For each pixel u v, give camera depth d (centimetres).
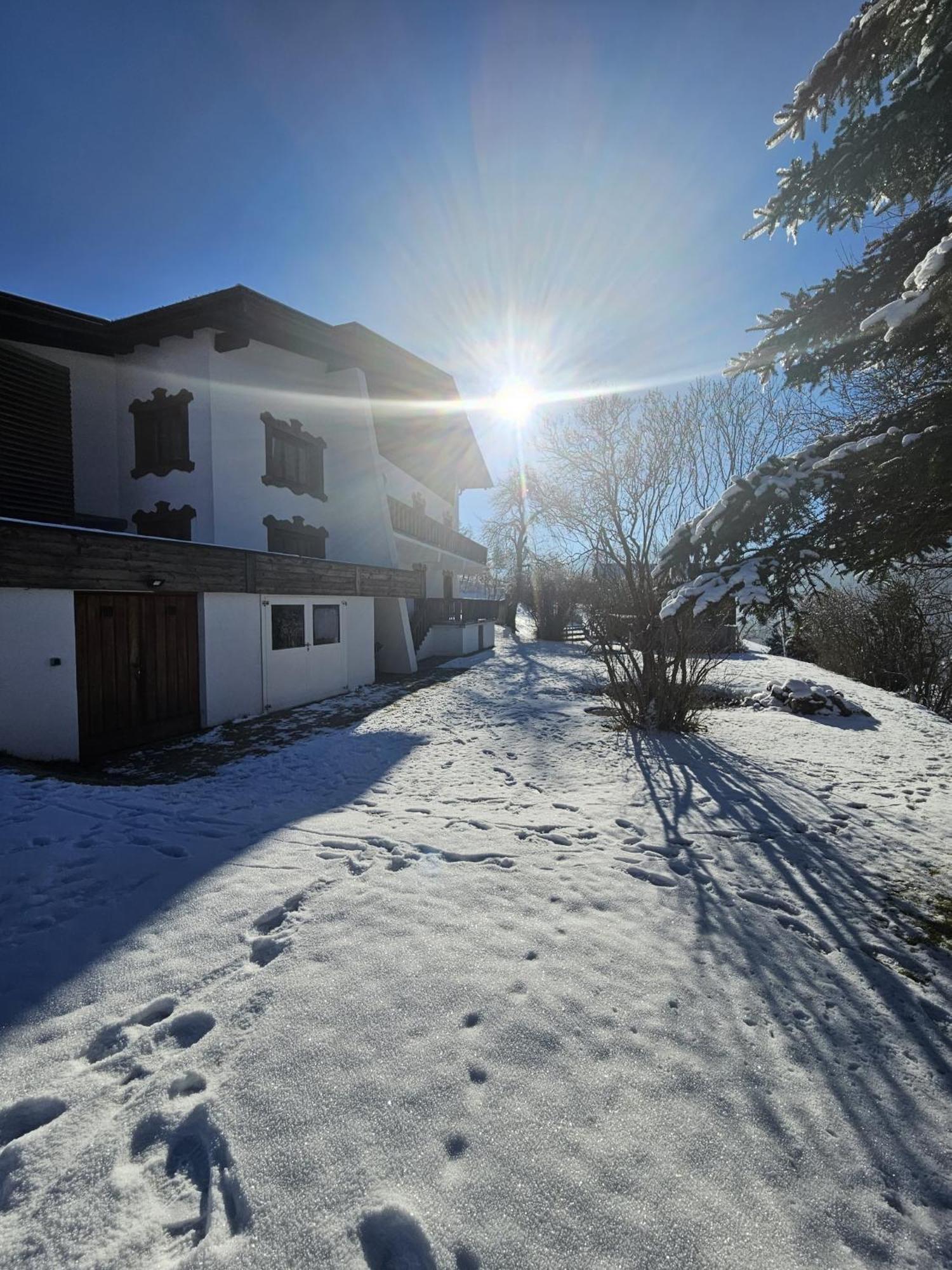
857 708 958
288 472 1413
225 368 1219
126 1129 178
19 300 1027
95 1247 145
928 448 309
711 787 577
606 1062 206
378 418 1850
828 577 423
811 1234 151
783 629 422
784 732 838
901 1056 220
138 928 286
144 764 712
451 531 2441
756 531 397
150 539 791
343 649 1263
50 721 673
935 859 410
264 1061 200
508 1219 150
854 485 349
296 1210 152
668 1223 151
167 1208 155
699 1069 206
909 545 356
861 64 375
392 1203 153
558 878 357
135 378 1234
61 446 1062
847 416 1109
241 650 973
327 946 269
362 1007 228
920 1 327
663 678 843
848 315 423
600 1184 160
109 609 762
